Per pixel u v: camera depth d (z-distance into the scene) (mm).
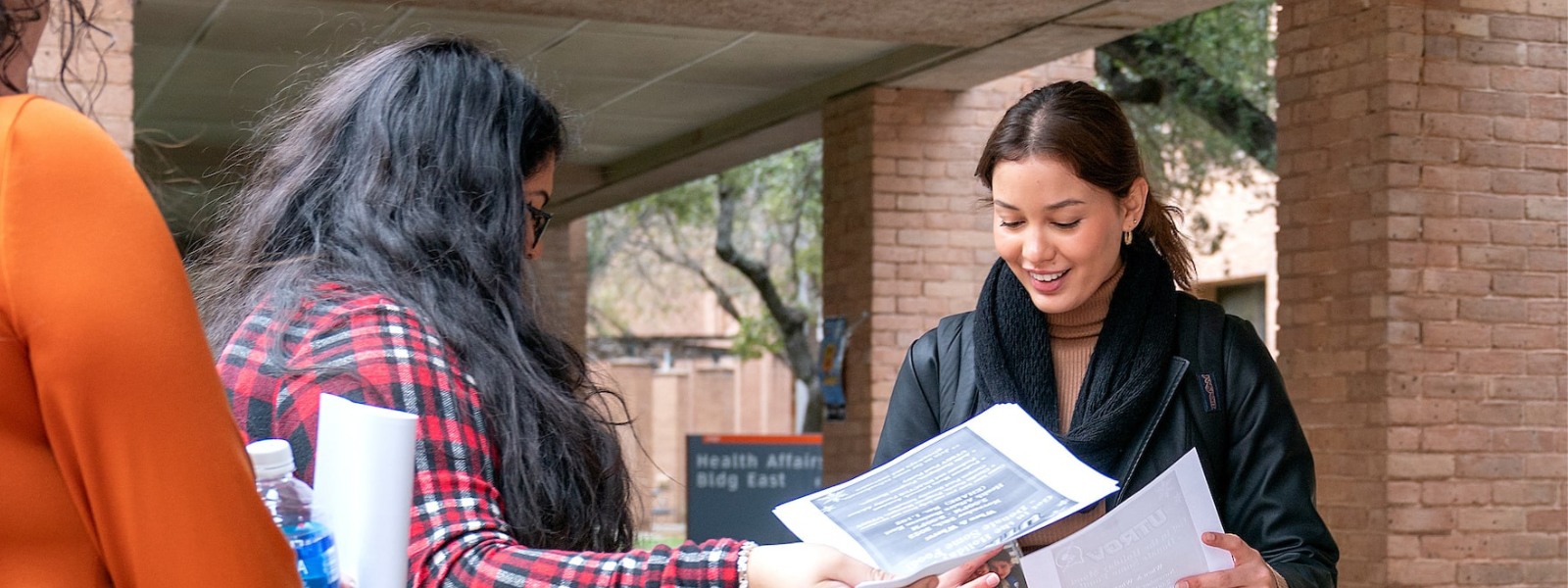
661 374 31953
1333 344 5664
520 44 7879
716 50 7949
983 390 2396
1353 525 5527
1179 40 11531
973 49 7180
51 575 1010
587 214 14375
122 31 4785
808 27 6684
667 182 12227
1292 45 5926
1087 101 2266
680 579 1294
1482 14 5582
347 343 1396
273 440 1270
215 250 1744
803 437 11312
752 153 10719
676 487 30188
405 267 1521
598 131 10688
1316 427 5727
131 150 4816
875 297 8086
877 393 8062
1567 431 5605
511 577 1297
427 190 1583
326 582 1212
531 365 1600
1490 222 5555
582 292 15469
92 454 996
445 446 1371
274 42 7770
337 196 1578
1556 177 5648
